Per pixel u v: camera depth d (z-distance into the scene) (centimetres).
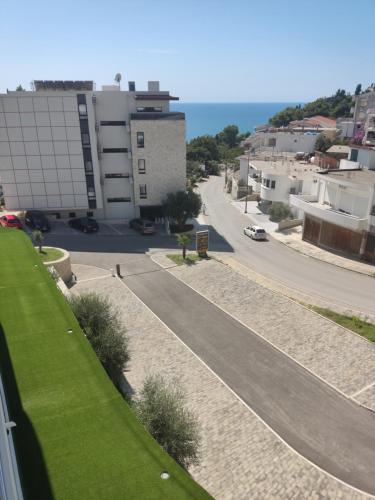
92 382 1221
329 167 5778
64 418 1073
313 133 9169
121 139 4478
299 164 6234
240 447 1473
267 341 2231
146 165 4512
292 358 2066
